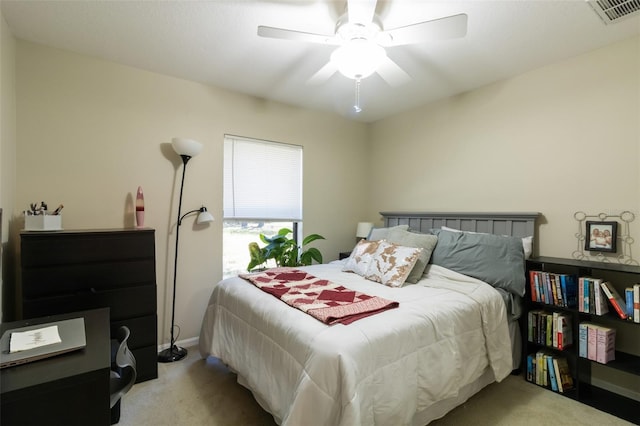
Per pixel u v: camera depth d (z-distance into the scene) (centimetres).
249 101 312
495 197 276
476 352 181
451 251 242
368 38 169
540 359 215
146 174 260
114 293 208
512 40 208
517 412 185
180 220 274
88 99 235
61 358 104
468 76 265
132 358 148
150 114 260
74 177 230
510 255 219
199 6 176
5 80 190
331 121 376
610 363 186
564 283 206
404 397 139
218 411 185
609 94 212
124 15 185
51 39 212
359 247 273
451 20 150
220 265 298
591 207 221
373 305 169
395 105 341
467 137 298
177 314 276
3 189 185
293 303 173
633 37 202
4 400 83
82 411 94
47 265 189
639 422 175
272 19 188
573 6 172
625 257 205
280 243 306
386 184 386
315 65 248
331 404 121
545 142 244
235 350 196
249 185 320
